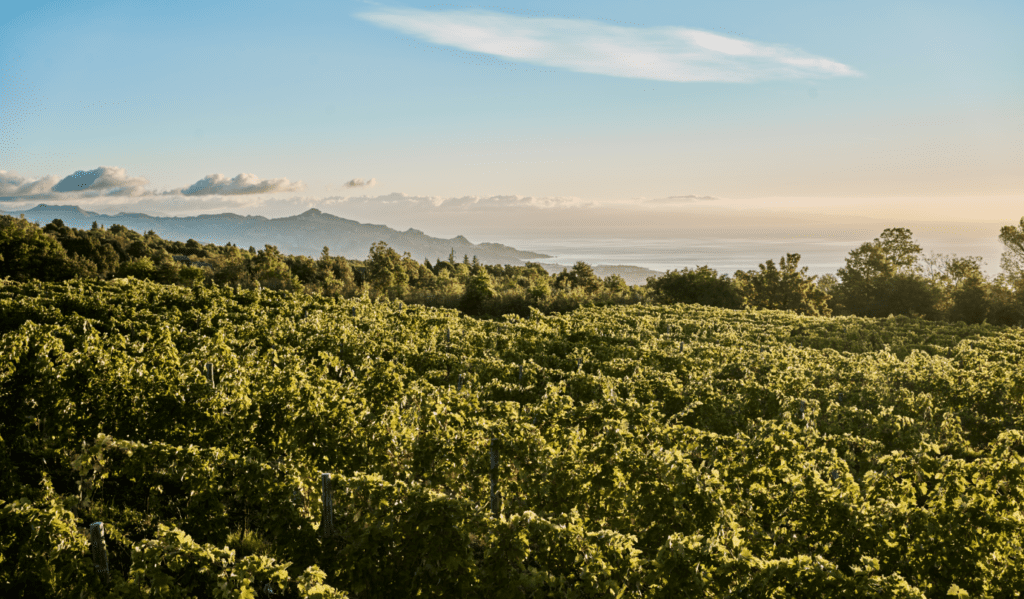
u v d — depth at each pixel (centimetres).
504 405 991
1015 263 4750
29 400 845
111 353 989
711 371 1432
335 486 608
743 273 5394
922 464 791
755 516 691
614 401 1053
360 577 545
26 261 5078
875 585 485
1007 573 569
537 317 2586
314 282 5216
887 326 3012
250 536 664
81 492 697
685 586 495
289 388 886
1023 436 927
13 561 484
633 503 709
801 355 1927
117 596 458
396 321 2122
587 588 499
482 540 548
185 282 4362
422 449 788
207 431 799
